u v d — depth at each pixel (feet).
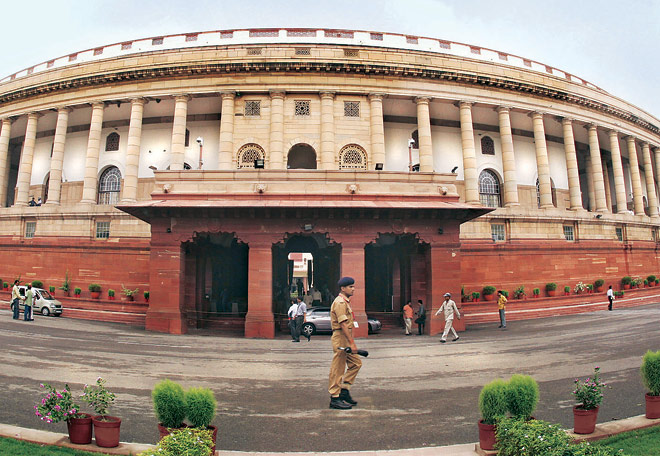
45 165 129.29
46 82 112.47
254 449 23.04
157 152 117.08
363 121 107.34
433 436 25.11
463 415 28.89
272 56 104.88
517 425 19.35
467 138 109.91
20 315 80.02
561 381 36.96
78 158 123.85
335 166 104.58
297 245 87.20
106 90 109.81
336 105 107.24
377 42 114.62
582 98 122.01
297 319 61.67
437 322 69.05
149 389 34.50
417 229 70.13
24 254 100.73
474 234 102.06
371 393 34.17
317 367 43.65
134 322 80.23
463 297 91.04
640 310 92.58
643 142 145.79
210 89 105.40
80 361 43.50
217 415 28.73
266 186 70.23
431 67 108.06
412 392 34.40
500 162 123.65
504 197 113.39
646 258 126.11
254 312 65.82
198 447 17.46
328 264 86.79
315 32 113.19
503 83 112.68
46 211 104.27
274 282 77.25
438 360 46.70
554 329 69.41
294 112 106.22
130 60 108.27
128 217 99.09
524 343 56.70
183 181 70.38
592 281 109.50
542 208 114.32
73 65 111.55
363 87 106.73
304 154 111.86
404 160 116.98
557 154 135.74
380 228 69.26
